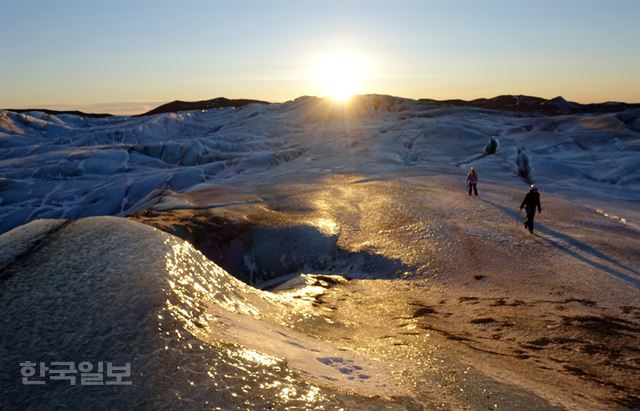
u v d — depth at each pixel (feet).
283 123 491.72
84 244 34.12
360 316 43.60
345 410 19.88
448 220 83.46
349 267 66.39
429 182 129.29
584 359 33.01
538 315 43.73
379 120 448.65
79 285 28.04
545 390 26.37
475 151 236.22
